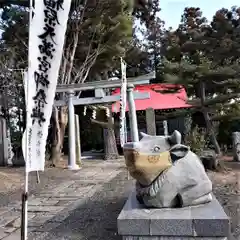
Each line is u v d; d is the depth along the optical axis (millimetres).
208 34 16562
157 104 16875
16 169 11773
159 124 17438
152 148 3918
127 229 3664
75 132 12508
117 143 17234
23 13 12312
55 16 3770
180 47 12844
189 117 13438
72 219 5199
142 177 3877
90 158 15844
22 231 3275
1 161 13367
